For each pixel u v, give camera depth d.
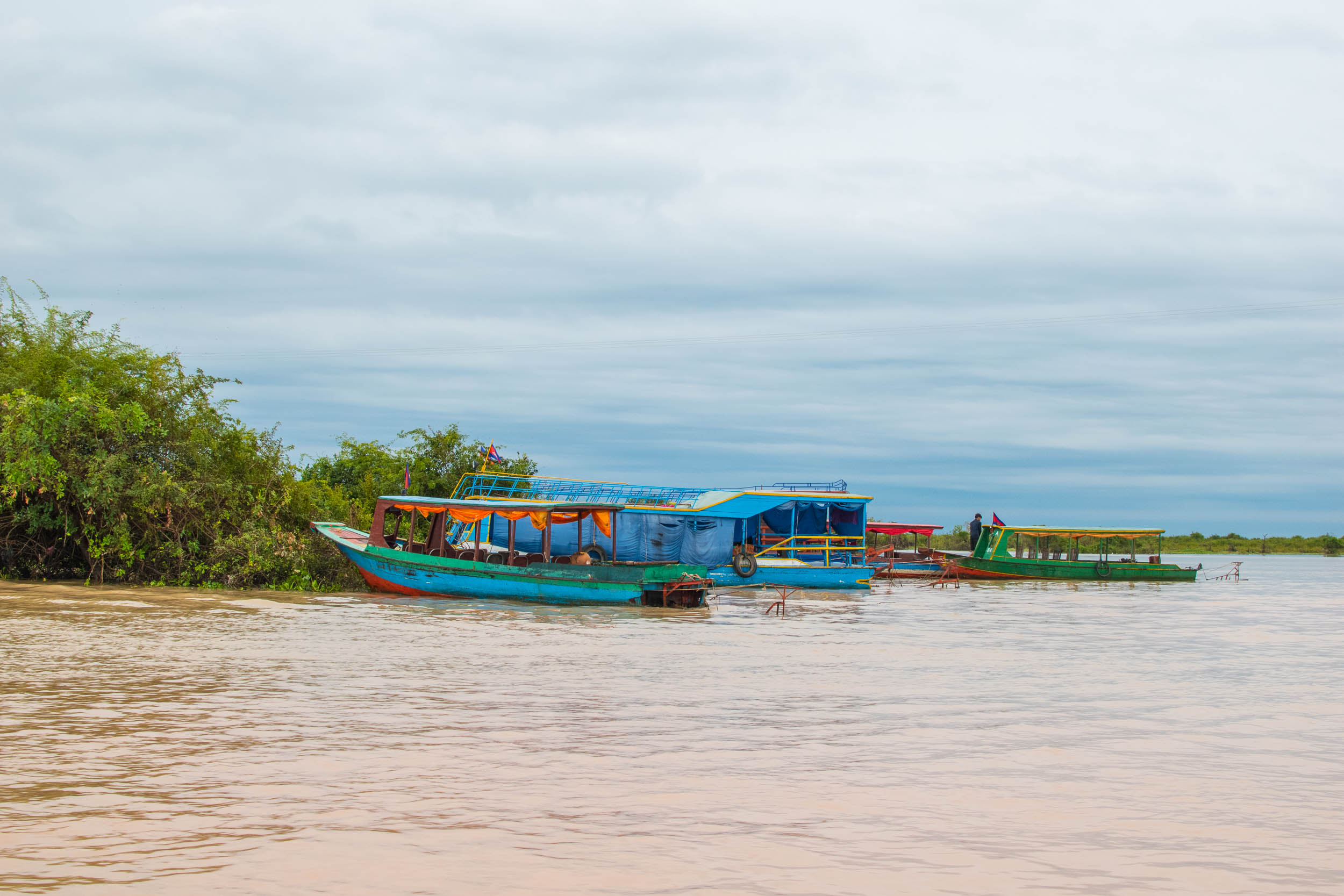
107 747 11.09
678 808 9.36
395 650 19.19
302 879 7.39
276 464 32.50
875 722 13.53
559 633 23.03
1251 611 35.94
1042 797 10.05
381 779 10.06
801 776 10.62
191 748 11.12
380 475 45.41
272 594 29.91
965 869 7.97
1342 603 41.16
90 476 28.27
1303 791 10.48
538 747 11.58
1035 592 46.91
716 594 38.56
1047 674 18.58
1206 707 15.34
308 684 15.14
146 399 30.80
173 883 7.27
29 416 27.73
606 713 13.59
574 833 8.58
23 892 7.05
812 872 7.79
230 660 17.34
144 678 15.27
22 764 10.37
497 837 8.41
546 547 30.69
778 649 21.20
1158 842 8.73
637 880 7.51
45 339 30.97
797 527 45.78
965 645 23.09
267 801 9.24
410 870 7.60
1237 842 8.77
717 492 43.72
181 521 30.16
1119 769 11.27
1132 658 21.39
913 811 9.47
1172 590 51.06
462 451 47.03
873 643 22.98
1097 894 7.52
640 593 30.27
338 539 32.06
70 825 8.52
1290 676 18.92
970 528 58.44
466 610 27.56
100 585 29.34
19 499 29.58
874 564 54.25
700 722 13.20
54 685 14.62
